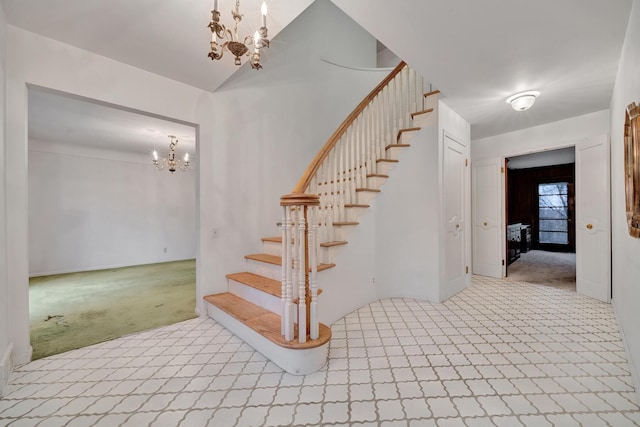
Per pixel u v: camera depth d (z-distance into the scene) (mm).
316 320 1878
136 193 6031
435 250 3102
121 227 5824
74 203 5273
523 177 7926
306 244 1882
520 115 3400
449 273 3301
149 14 1822
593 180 3211
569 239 7262
